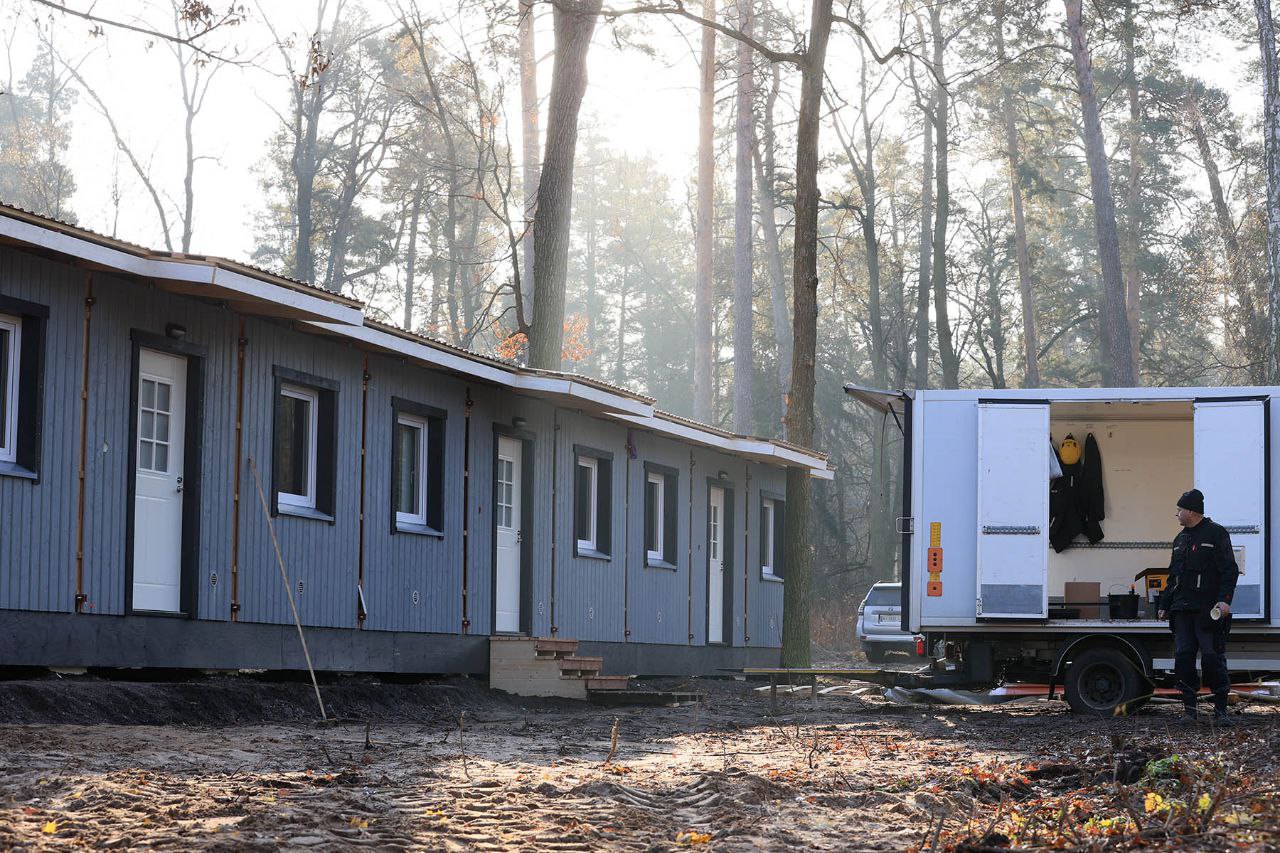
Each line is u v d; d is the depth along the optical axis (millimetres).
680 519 22672
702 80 38344
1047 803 7707
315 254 55594
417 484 16250
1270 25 30734
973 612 14383
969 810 7656
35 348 10992
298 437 14289
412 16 31516
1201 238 55531
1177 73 52531
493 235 54094
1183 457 16312
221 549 12891
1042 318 55875
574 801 7340
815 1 24078
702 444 22469
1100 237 38406
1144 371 56562
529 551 18203
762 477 26094
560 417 19094
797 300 23875
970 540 14461
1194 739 10555
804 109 23969
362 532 14914
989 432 14398
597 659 17656
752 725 13602
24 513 10812
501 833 6387
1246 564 13781
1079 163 60062
